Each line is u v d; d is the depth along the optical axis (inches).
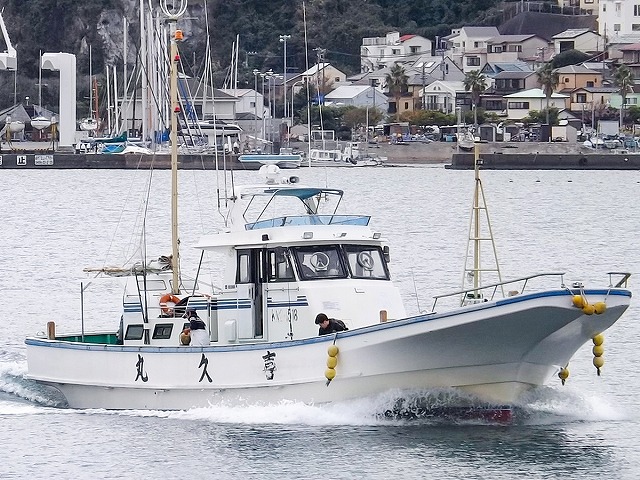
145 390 3814.0
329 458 3358.8
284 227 3828.7
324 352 3558.1
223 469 3302.2
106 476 3287.4
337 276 3818.9
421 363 3528.5
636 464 3324.3
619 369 4569.4
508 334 3467.0
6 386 4345.5
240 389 3676.2
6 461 3437.5
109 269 4146.2
